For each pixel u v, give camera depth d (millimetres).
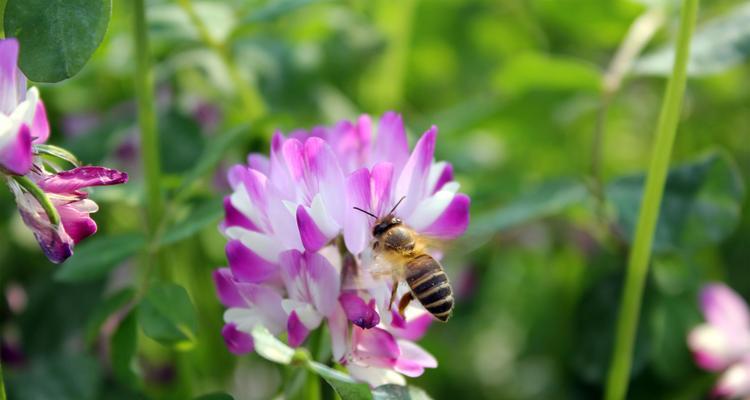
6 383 257
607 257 306
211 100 301
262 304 225
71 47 220
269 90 298
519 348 337
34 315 277
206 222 242
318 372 216
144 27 246
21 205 212
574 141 359
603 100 288
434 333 321
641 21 292
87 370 257
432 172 232
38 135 215
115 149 282
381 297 226
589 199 282
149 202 249
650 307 284
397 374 227
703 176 273
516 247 325
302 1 264
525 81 301
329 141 231
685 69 248
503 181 300
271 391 302
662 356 283
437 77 405
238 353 225
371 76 318
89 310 277
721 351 282
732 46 275
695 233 271
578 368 287
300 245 223
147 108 247
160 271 251
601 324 287
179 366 267
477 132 343
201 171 251
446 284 230
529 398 321
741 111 383
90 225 216
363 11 364
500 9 392
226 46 276
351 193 221
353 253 223
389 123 229
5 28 220
